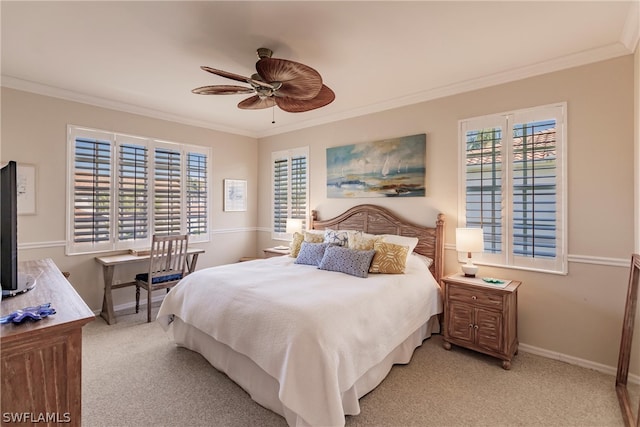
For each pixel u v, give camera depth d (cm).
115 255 387
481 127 314
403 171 368
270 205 530
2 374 106
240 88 247
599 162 255
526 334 290
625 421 190
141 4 196
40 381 112
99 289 377
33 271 197
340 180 429
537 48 250
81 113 361
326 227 436
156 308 402
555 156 274
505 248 301
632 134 242
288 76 221
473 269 298
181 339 282
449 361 270
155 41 241
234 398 215
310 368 175
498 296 262
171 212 440
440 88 333
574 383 236
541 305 282
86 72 298
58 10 202
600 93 254
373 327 218
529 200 287
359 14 206
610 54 248
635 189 238
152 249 357
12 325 111
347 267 294
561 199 272
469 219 322
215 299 245
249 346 204
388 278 279
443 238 335
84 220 365
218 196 496
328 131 447
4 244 139
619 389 222
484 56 264
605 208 253
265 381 205
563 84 271
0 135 310
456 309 286
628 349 225
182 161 452
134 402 210
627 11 202
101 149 377
